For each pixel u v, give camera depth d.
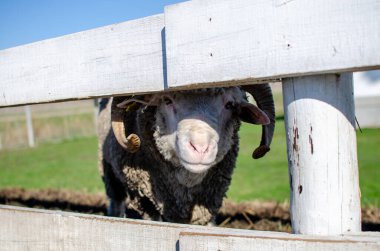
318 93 1.72
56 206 7.73
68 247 2.41
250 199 7.70
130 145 3.43
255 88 3.81
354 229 1.77
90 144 20.67
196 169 3.00
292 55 1.70
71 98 2.72
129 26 2.36
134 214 4.38
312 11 1.65
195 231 1.88
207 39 1.97
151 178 4.06
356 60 1.56
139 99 3.56
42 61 2.84
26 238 2.62
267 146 3.73
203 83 2.00
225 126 3.57
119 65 2.43
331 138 1.72
